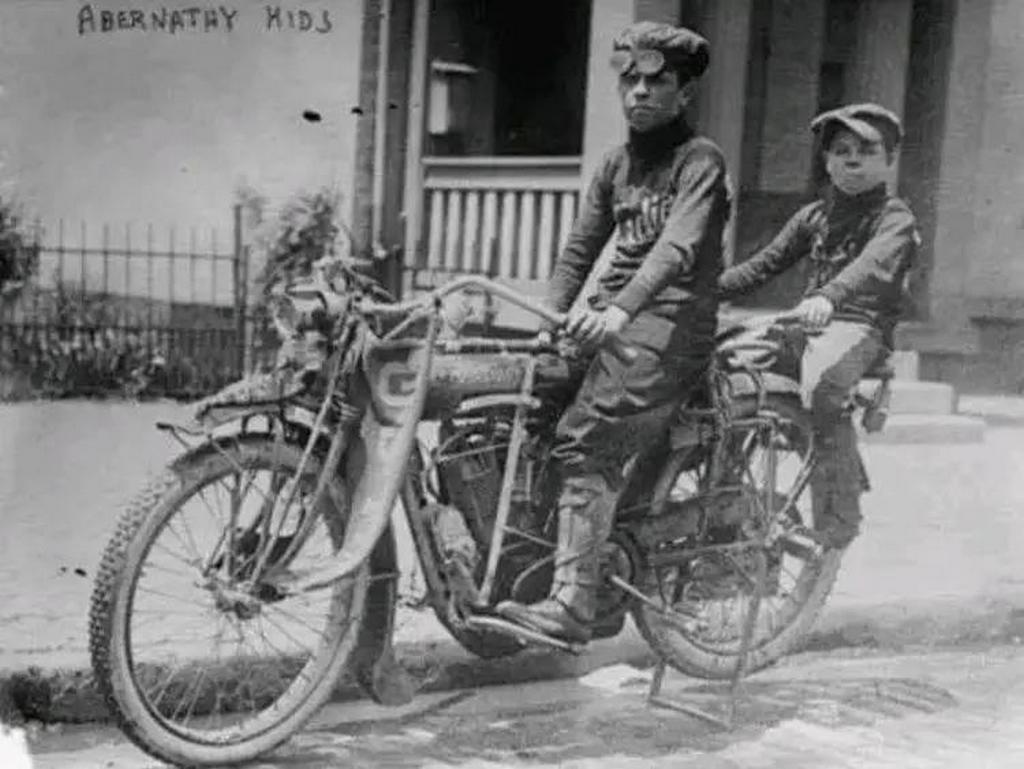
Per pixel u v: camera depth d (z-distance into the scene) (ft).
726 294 15.11
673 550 13.50
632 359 12.10
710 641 14.35
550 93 30.94
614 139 27.27
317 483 11.52
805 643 15.80
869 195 14.47
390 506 11.29
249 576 11.34
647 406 12.51
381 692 12.30
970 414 27.78
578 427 12.42
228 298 30.40
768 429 14.08
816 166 28.76
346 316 11.48
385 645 12.28
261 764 11.75
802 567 15.40
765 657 14.64
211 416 11.27
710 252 13.00
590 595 12.51
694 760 12.39
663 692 14.42
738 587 13.82
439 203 30.50
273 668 12.73
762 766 12.31
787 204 28.86
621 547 13.08
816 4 28.91
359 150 30.01
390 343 11.63
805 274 28.45
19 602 14.48
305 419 12.00
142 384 29.91
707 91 27.84
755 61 28.84
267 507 11.33
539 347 12.46
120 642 10.81
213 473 11.22
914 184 29.99
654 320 12.68
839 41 29.60
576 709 13.67
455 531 12.14
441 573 12.10
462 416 12.25
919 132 29.94
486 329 18.83
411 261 30.48
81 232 29.55
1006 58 29.91
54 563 16.17
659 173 13.12
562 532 12.48
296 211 30.07
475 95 30.99
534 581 12.68
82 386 29.84
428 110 30.66
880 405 14.82
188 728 12.05
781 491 15.56
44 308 29.81
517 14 30.91
